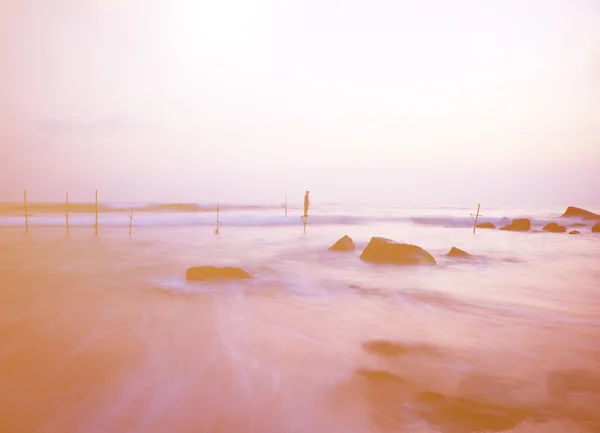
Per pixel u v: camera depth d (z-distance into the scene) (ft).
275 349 19.85
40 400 13.99
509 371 17.61
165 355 18.54
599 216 158.10
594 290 35.96
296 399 14.71
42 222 104.22
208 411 13.62
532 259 57.21
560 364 18.51
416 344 20.99
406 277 40.86
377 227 122.31
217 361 18.07
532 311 28.32
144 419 12.98
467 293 33.94
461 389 15.75
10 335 20.62
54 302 27.58
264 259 51.83
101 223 104.73
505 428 12.98
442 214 204.13
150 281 35.86
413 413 13.91
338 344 20.81
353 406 14.30
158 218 125.39
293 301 30.09
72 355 18.16
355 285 36.42
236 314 26.09
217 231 89.76
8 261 46.03
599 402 14.80
